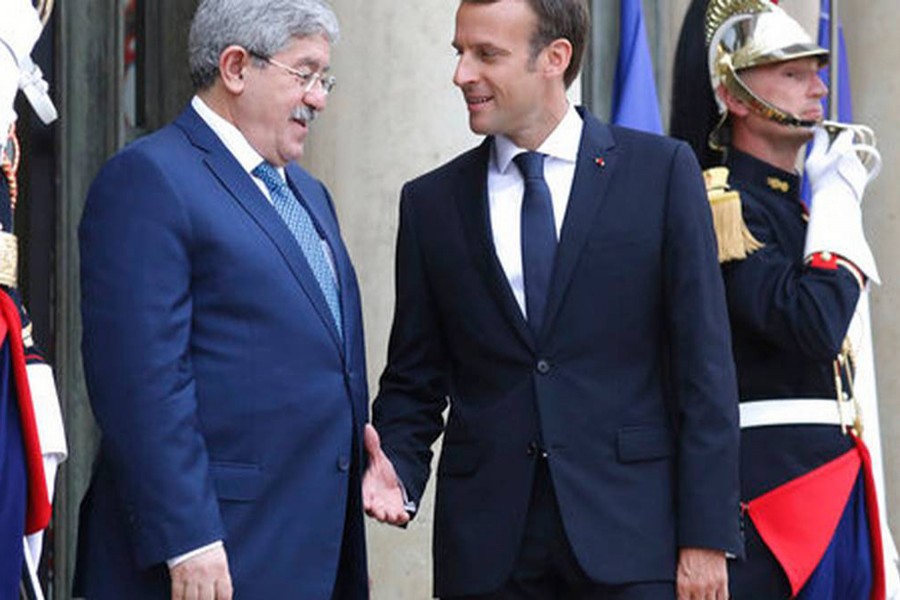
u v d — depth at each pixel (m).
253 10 10.27
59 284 14.75
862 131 12.31
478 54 10.89
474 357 10.98
